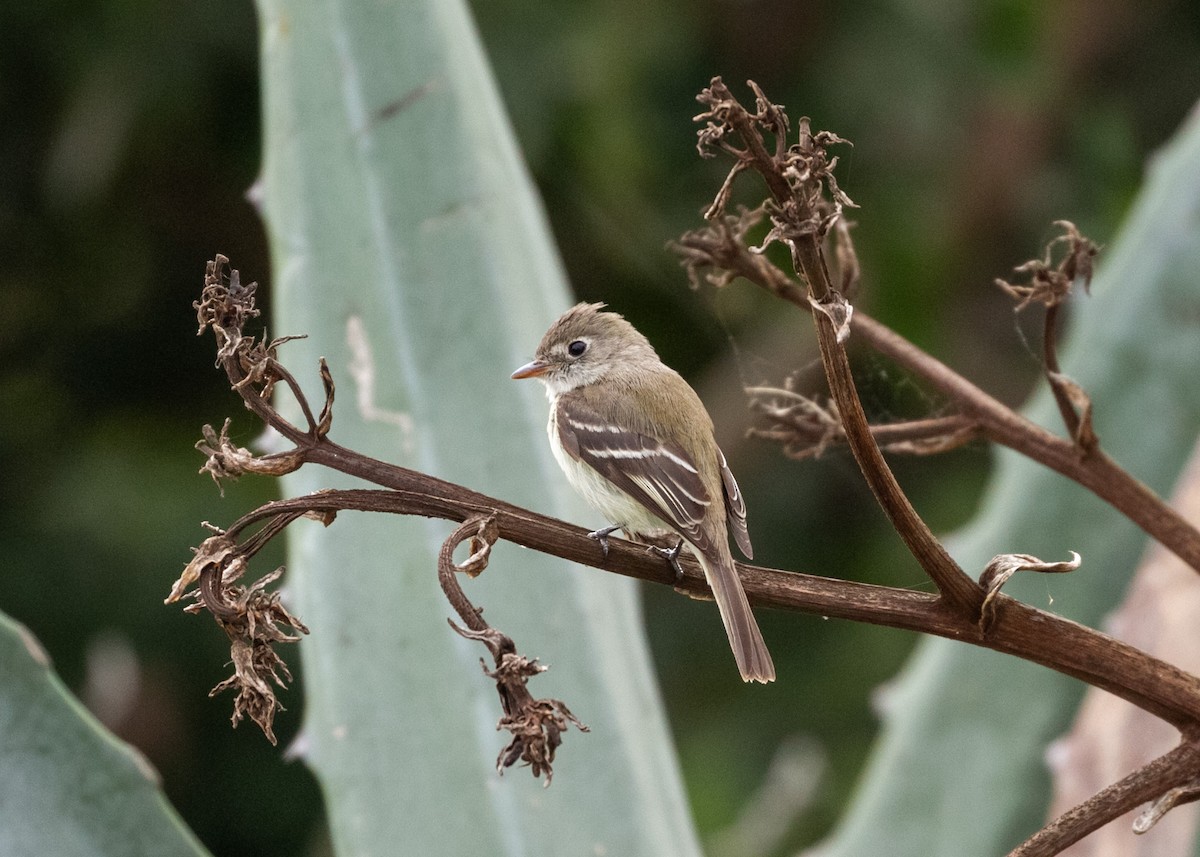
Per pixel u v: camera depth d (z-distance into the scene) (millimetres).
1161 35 18969
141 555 16969
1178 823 8562
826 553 18062
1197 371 10336
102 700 16156
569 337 9859
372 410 8812
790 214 5191
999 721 9680
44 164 18172
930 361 7465
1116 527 10008
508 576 8617
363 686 8305
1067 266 6746
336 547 8461
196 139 17859
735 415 18516
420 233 8984
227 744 17312
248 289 5504
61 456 18391
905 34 17578
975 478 17438
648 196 17562
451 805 8164
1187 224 10461
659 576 6254
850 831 9820
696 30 17406
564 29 17062
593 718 8453
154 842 7336
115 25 17078
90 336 19031
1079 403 6980
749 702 17328
